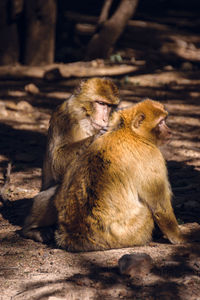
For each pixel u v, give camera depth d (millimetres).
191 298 7367
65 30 37438
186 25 40125
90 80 11133
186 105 24078
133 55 34750
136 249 9078
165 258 8703
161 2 45875
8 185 13859
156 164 8945
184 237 9531
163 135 9266
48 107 23422
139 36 36188
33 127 20578
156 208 9062
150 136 9172
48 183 11227
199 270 8227
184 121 21391
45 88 27047
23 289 7863
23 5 30922
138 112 9148
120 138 8977
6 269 8641
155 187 8930
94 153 9109
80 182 9039
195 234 9797
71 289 7730
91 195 8852
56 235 9406
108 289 7715
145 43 35625
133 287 7758
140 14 42812
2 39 31625
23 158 16344
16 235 10391
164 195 9070
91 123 11023
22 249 9570
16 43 31859
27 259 9031
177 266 8391
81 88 11062
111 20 33688
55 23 32156
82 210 8945
